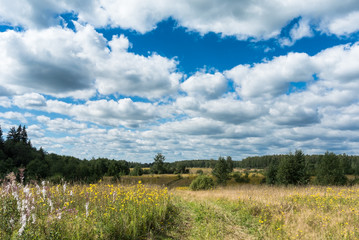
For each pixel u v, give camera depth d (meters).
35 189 7.18
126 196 8.94
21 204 5.82
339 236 6.78
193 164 166.62
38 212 5.79
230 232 7.89
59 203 6.61
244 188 21.19
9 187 6.21
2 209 5.44
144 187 11.78
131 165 120.25
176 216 9.41
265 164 129.88
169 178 70.56
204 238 7.13
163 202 10.06
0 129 87.88
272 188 18.61
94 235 5.55
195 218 9.46
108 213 6.73
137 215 7.48
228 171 55.72
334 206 10.45
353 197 12.64
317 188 16.59
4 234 4.62
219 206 12.36
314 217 8.79
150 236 6.79
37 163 52.56
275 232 7.76
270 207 10.64
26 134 108.12
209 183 34.56
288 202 11.26
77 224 5.57
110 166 70.31
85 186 9.66
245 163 141.00
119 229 6.23
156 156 104.25
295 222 8.52
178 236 7.26
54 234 4.83
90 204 7.56
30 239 4.46
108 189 9.69
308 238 6.85
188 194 19.09
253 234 7.76
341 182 29.34
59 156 92.12
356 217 8.52
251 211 10.58
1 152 64.94
